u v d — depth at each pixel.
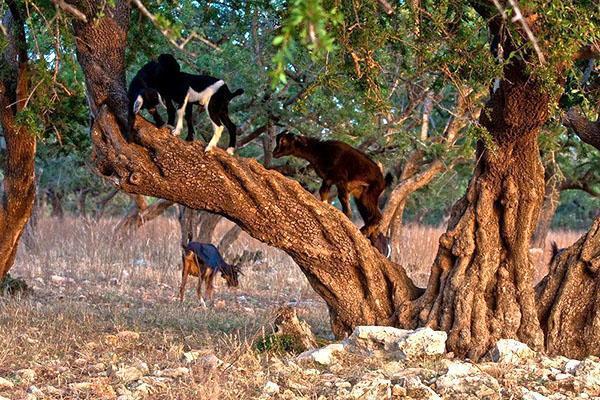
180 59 14.37
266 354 9.12
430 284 9.55
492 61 8.03
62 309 12.19
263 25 14.02
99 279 17.66
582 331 9.16
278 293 16.94
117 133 8.75
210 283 14.95
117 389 7.59
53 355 9.00
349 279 9.64
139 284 17.11
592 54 8.29
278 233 9.27
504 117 8.83
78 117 11.63
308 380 8.05
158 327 11.11
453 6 8.30
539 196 9.22
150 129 8.66
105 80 8.81
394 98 17.67
